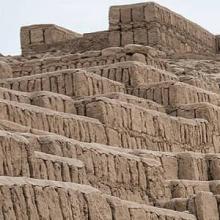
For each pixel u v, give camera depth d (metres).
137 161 31.97
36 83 39.53
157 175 32.47
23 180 24.08
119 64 42.19
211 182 33.88
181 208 31.22
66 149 29.41
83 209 25.45
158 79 43.50
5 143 25.92
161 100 41.28
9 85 40.00
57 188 24.80
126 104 36.66
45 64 46.75
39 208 24.08
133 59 45.41
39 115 32.66
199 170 35.94
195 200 31.05
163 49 55.81
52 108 35.28
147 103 39.75
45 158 27.17
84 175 28.25
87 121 34.41
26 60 51.56
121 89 41.09
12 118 31.83
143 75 42.34
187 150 39.38
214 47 64.06
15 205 23.42
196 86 45.50
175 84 41.28
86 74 39.06
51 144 28.92
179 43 58.19
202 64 54.47
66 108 35.72
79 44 57.00
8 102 31.91
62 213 24.75
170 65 50.44
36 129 31.97
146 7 55.44
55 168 27.30
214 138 41.09
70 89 38.78
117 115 36.09
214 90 48.16
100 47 56.34
